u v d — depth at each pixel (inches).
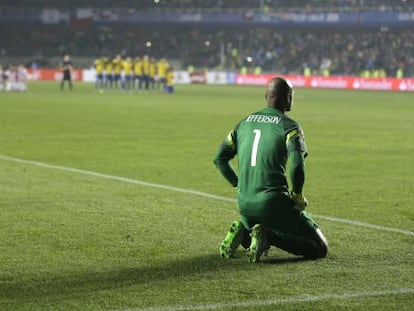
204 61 4670.3
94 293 394.0
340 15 4431.6
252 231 456.8
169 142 1182.3
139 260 462.3
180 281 416.5
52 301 380.8
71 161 949.8
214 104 2210.9
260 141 455.5
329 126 1525.6
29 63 4633.4
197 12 4697.3
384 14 4325.8
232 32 4785.9
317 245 465.7
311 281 418.0
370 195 719.7
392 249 496.7
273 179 452.8
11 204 646.5
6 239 516.4
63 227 555.8
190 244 504.4
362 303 379.9
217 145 1145.4
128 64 3125.0
